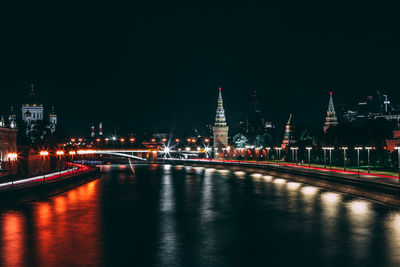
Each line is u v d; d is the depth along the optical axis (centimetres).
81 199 9294
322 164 19300
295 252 4756
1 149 13962
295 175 13400
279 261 4431
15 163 14662
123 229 6009
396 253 4669
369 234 5544
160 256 4628
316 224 6225
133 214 7288
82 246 5038
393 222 6259
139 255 4662
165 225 6303
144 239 5400
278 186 11862
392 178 10656
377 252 4712
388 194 7862
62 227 6119
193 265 4316
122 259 4519
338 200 8556
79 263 4372
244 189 11256
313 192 10119
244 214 7219
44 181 9925
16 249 4884
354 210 7294
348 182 9588
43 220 6644
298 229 5919
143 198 9538
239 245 5088
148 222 6531
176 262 4416
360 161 17412
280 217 6856
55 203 8538
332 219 6556
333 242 5166
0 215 7062
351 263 4341
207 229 6006
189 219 6794
